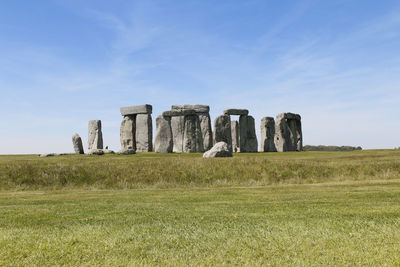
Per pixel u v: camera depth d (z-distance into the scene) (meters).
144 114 43.53
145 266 5.73
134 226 8.34
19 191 17.78
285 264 5.71
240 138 45.91
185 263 5.84
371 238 6.88
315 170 20.81
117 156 30.50
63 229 8.17
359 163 21.78
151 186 18.61
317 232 7.38
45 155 32.16
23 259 6.18
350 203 10.92
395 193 13.02
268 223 8.28
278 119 48.12
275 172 20.55
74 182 19.30
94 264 5.87
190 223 8.55
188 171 20.52
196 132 41.56
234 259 5.98
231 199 12.87
